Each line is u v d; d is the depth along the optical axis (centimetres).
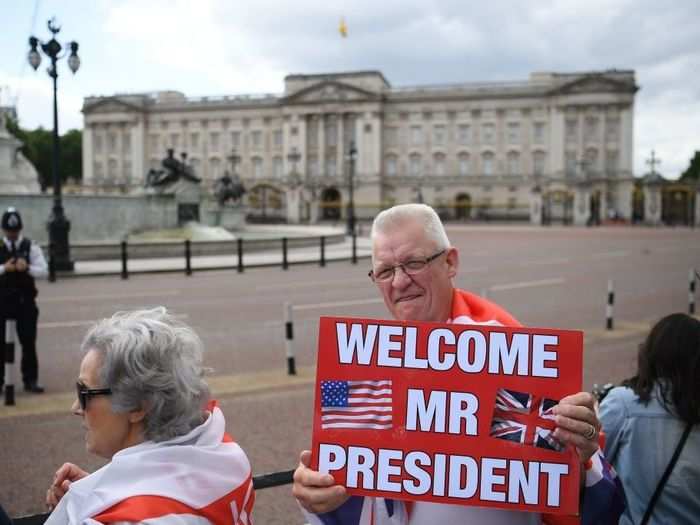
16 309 941
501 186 11419
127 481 246
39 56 2508
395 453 277
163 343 265
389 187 11912
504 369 273
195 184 4228
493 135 11475
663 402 366
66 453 719
